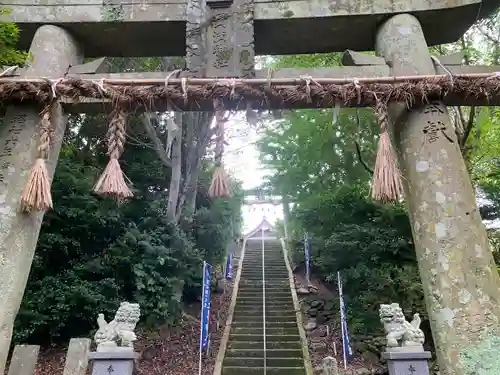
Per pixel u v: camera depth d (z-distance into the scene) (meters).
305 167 10.29
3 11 4.34
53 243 8.20
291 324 9.88
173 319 9.16
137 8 4.69
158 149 10.52
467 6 4.51
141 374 7.87
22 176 3.94
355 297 9.10
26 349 4.12
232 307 10.66
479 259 3.55
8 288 3.62
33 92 3.92
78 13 4.69
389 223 8.55
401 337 4.43
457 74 3.96
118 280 8.88
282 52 5.12
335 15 4.58
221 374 7.91
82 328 8.45
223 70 4.29
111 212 9.09
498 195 8.92
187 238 10.57
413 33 4.47
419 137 4.03
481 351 3.26
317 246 12.06
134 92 3.91
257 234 21.47
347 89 3.85
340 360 8.60
